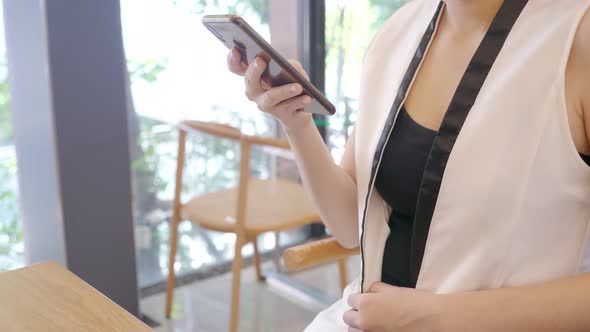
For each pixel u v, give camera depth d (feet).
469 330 2.78
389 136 3.41
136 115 8.50
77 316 2.99
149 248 9.16
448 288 3.09
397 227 3.56
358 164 3.68
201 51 8.80
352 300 3.21
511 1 3.01
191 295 9.02
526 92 2.85
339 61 9.66
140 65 8.35
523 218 2.89
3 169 7.72
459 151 3.02
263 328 8.09
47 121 7.07
